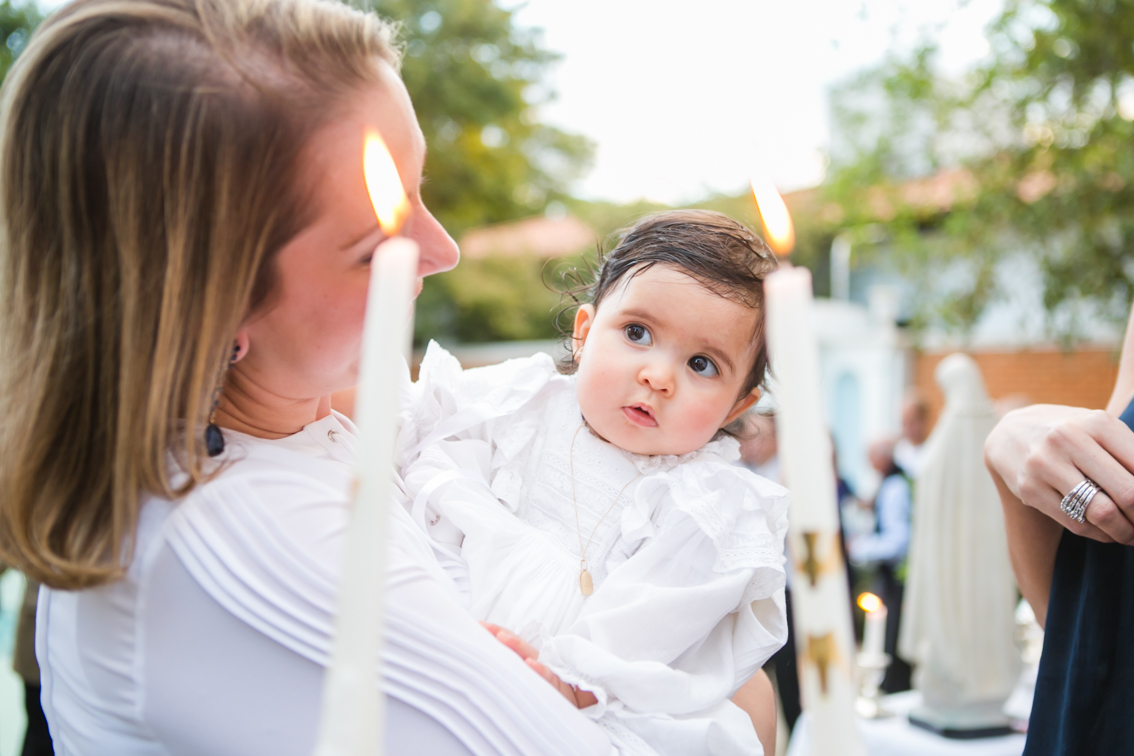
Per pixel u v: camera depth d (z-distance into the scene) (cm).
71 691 83
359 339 86
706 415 124
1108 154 570
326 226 80
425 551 100
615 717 97
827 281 1506
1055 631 114
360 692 40
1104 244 600
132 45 75
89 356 77
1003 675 318
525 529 116
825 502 44
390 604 80
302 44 80
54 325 77
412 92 1180
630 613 103
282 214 78
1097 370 947
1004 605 320
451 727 78
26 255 78
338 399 122
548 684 86
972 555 320
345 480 92
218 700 76
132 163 74
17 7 763
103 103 74
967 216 656
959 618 319
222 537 77
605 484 124
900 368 1159
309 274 81
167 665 76
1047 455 105
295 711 76
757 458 531
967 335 690
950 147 683
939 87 650
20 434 77
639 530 116
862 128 754
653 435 123
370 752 40
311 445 98
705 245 126
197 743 76
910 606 339
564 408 135
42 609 88
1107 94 572
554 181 1691
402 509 104
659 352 124
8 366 78
